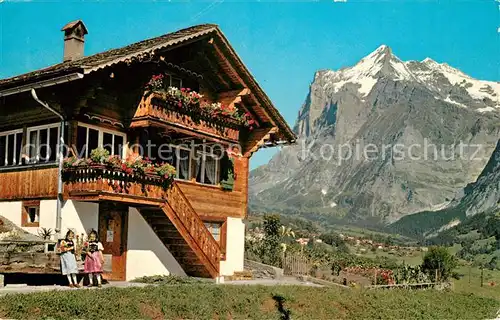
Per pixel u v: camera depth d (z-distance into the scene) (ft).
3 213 68.33
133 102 69.36
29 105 67.92
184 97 72.69
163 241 74.28
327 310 62.75
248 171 90.12
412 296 79.15
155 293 52.31
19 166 67.72
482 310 80.28
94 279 59.52
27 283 59.77
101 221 67.05
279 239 107.55
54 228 63.36
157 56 69.46
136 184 65.05
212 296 55.93
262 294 60.95
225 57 80.94
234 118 82.02
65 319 42.98
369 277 101.50
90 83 62.85
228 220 85.76
